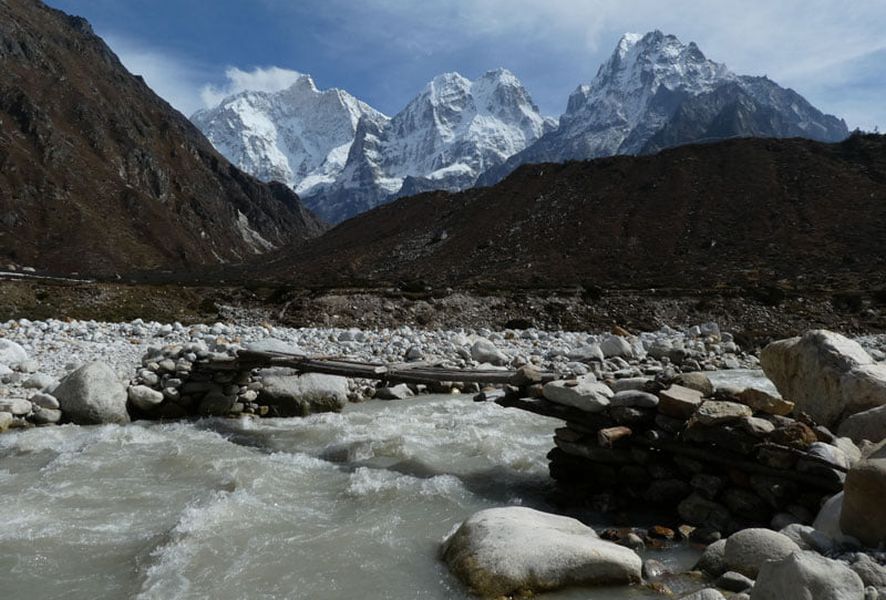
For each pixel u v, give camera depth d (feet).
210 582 17.81
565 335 95.20
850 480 17.94
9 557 19.40
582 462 27.71
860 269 218.18
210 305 143.23
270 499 25.08
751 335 105.40
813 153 351.87
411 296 156.25
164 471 28.71
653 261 280.72
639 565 18.07
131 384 41.91
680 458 24.93
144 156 631.56
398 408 45.60
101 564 19.13
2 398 37.68
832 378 28.94
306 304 148.25
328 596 17.17
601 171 404.36
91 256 443.73
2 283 123.75
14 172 487.61
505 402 30.42
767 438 22.30
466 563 18.11
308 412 43.73
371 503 25.00
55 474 27.94
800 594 13.55
